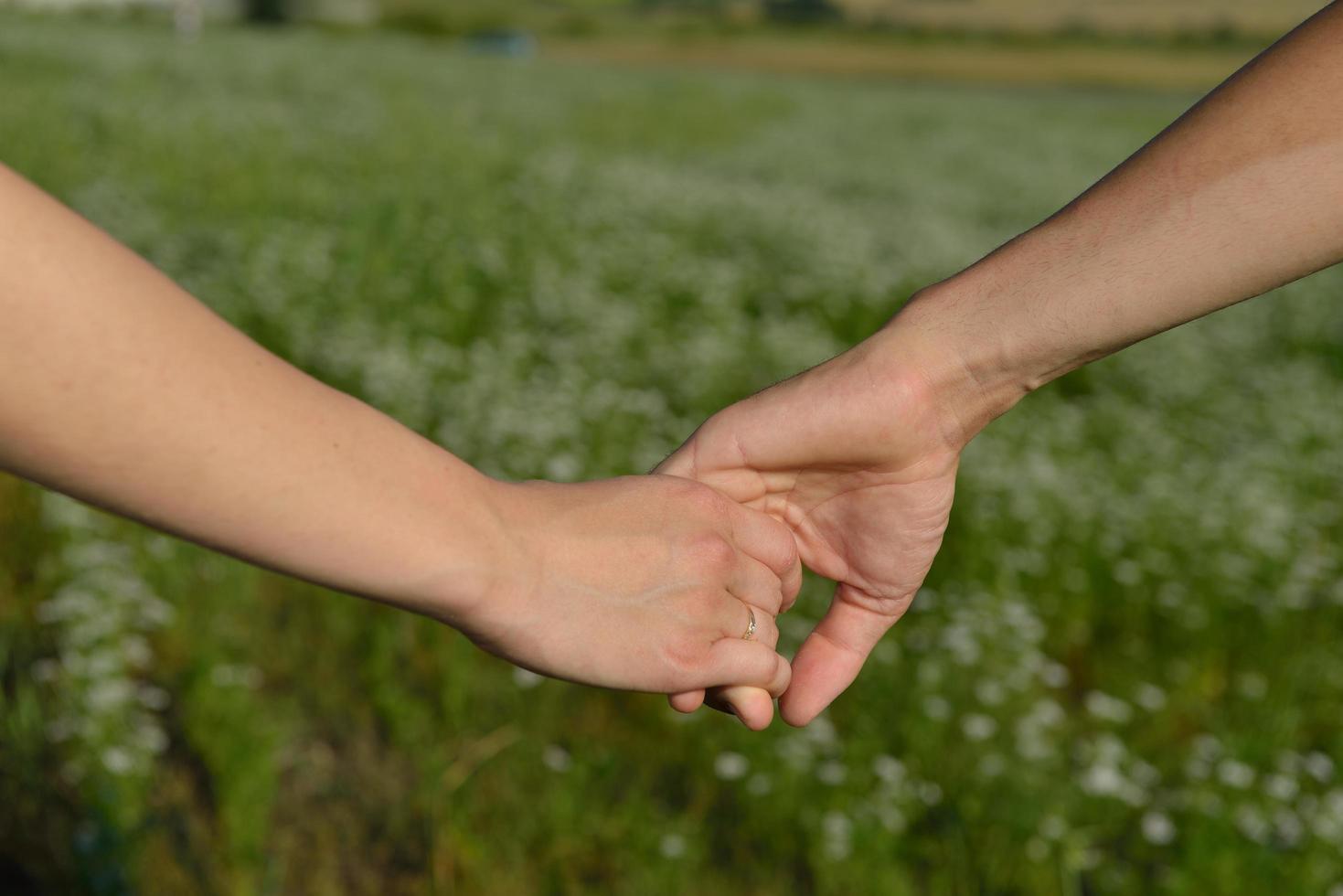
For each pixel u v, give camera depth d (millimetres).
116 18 23438
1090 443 5859
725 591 1150
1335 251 1067
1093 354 1224
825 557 1444
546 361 6125
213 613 3209
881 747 2965
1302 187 1047
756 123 22859
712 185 12172
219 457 806
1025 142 24031
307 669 3188
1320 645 3924
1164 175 1129
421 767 2799
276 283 6418
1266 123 1064
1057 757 3051
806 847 2697
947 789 2873
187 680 2871
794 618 3537
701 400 5684
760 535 1218
